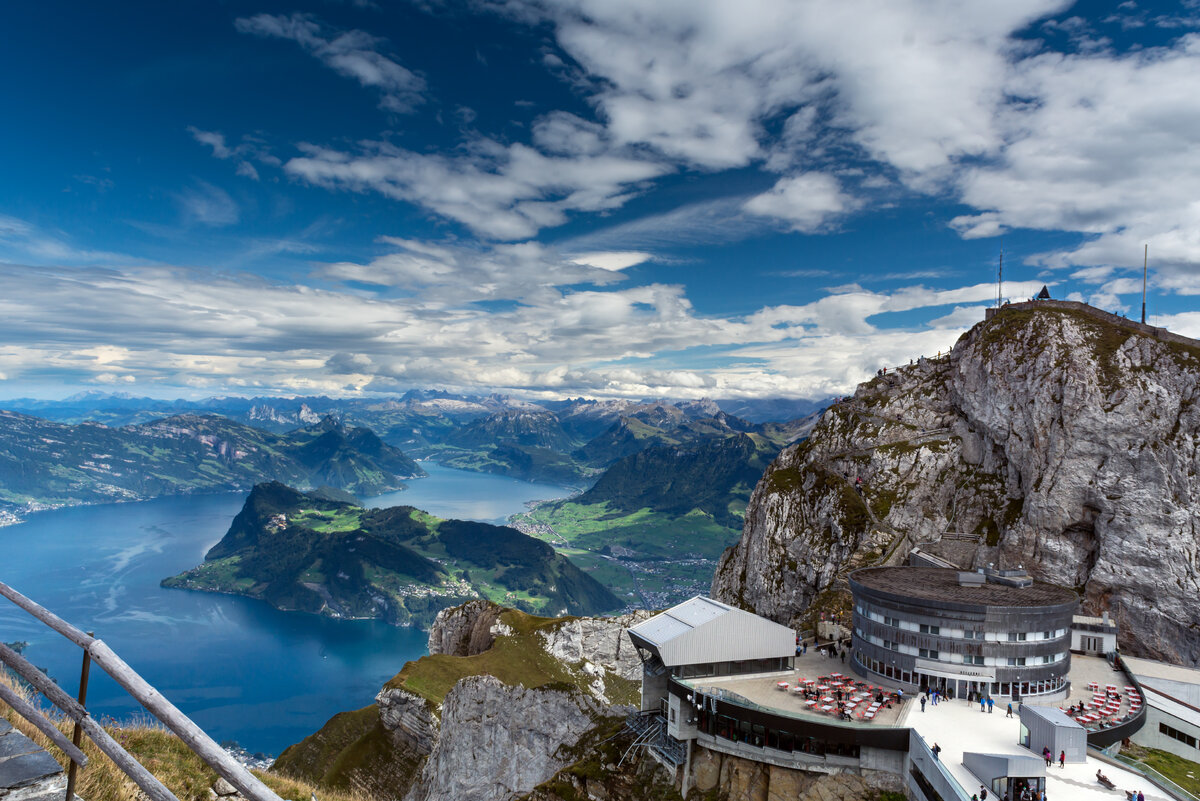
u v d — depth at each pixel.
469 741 146.75
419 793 153.75
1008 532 196.88
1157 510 176.62
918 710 86.44
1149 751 90.94
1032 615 91.56
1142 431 184.62
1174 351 193.38
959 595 98.88
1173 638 166.75
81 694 12.70
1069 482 189.25
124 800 22.34
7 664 13.45
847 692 91.81
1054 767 70.62
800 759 82.06
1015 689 91.12
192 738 10.73
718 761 89.75
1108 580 176.00
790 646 101.44
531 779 136.88
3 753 14.50
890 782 78.19
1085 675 110.06
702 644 96.00
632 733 107.19
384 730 185.38
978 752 73.88
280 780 42.56
